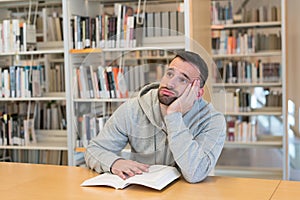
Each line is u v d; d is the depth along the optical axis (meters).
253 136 4.82
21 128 3.67
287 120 4.26
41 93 3.71
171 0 3.88
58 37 3.95
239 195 1.59
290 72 6.16
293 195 1.58
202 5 3.48
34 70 3.64
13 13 4.18
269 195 1.58
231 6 4.97
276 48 4.91
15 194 1.64
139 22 3.27
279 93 4.92
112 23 3.27
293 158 5.83
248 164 6.14
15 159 3.77
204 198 1.56
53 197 1.60
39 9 4.12
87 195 1.62
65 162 3.63
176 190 1.67
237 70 4.91
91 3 3.64
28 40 3.60
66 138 3.73
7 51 3.59
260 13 4.88
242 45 4.89
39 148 3.54
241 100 4.86
